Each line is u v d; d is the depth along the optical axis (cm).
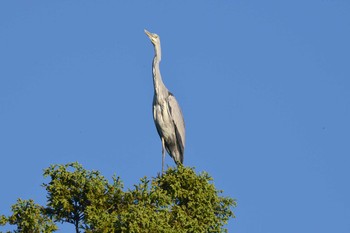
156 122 2566
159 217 2003
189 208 2147
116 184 2088
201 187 2162
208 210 2138
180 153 2580
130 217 1970
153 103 2573
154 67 2598
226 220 2170
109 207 2058
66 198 2069
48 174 2091
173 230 2000
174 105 2558
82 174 2092
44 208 2077
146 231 1964
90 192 2062
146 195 2059
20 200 2034
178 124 2558
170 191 2150
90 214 2002
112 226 1980
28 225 2003
